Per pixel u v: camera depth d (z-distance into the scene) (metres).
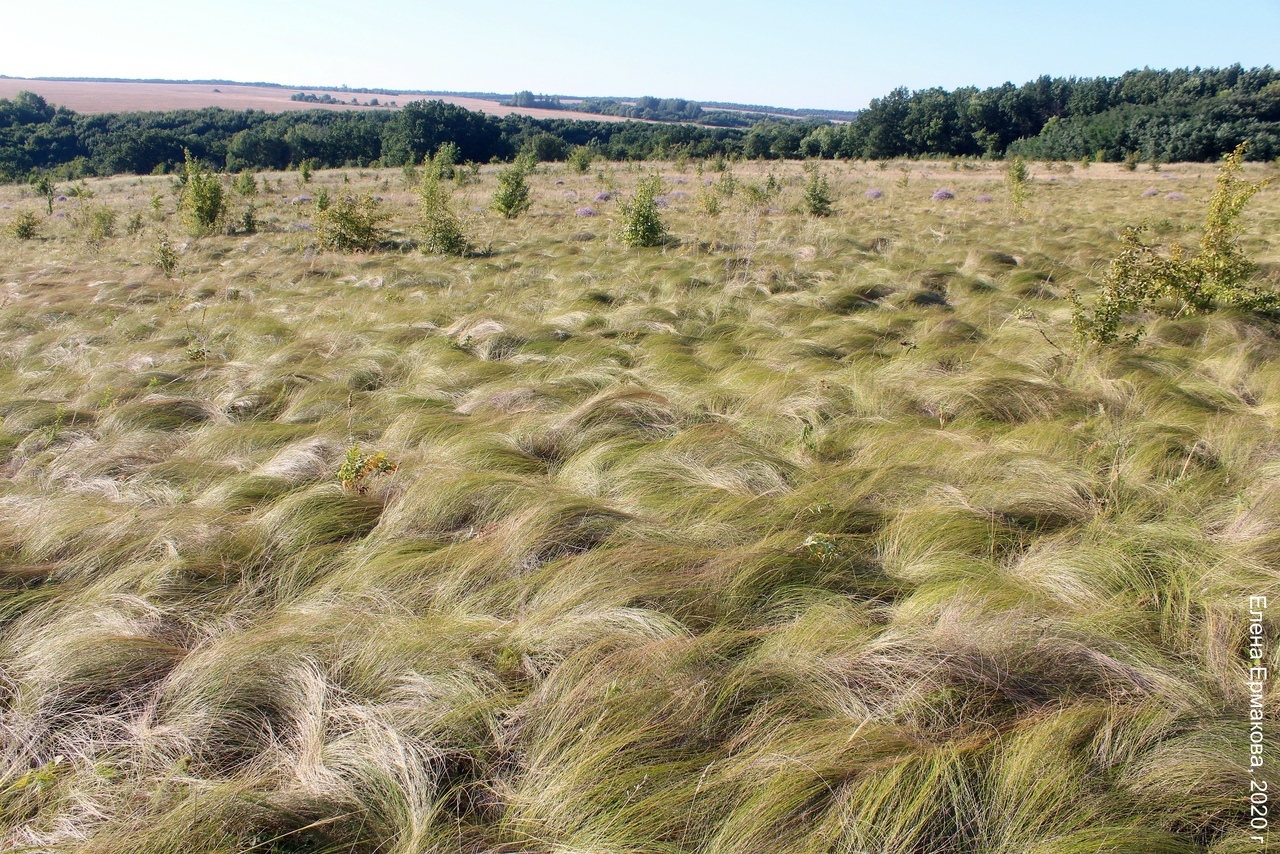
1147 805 2.18
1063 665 2.72
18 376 7.30
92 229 20.67
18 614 3.24
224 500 4.25
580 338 7.74
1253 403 5.58
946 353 6.60
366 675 2.85
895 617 3.10
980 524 3.68
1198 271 7.70
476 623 3.14
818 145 56.00
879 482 4.22
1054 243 13.41
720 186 25.77
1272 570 3.12
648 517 3.99
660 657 2.78
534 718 2.64
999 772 2.27
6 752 2.53
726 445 4.68
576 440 5.03
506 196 20.73
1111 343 6.77
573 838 2.21
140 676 2.86
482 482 4.14
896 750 2.38
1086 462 4.34
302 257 14.77
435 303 9.89
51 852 2.15
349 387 6.34
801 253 12.80
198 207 19.95
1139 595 3.12
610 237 15.90
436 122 58.03
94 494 4.40
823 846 2.09
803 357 6.82
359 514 4.08
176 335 8.60
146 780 2.43
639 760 2.42
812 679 2.72
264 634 2.97
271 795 2.30
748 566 3.33
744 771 2.32
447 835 2.22
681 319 8.46
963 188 28.78
